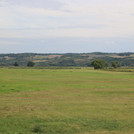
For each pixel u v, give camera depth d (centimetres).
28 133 1411
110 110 2091
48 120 1703
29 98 2875
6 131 1443
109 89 4019
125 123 1638
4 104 2391
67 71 11031
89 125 1579
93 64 15475
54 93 3409
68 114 1912
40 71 10744
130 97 3000
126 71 11744
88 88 4169
